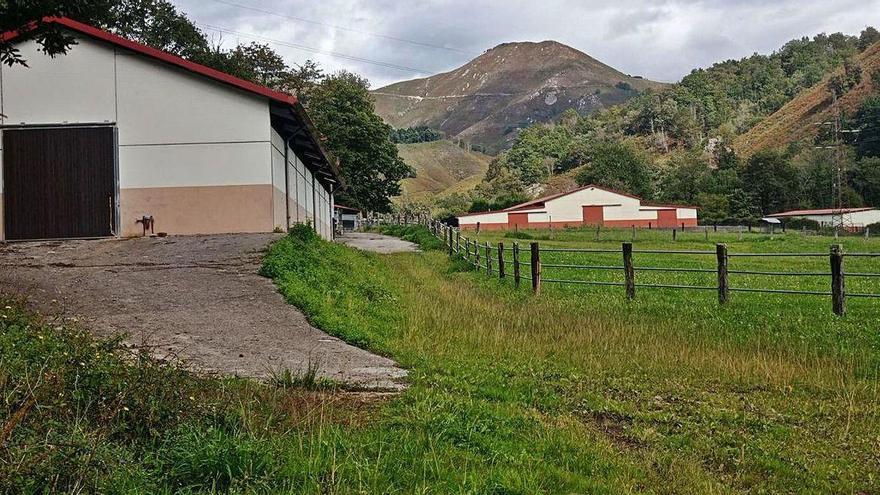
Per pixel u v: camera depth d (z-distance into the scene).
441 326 13.67
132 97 21.92
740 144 155.50
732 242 49.19
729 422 8.02
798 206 94.81
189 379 7.24
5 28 11.68
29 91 21.73
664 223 76.62
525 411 8.05
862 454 7.00
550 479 5.91
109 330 11.20
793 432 7.66
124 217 21.80
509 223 75.19
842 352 11.01
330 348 11.02
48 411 5.76
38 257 17.88
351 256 24.16
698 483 6.12
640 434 7.51
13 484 4.76
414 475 5.74
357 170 68.19
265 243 19.41
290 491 5.23
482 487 5.55
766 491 6.09
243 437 6.17
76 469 5.09
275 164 23.08
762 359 10.69
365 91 71.94
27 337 7.70
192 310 12.84
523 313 15.16
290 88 64.56
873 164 97.38
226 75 21.84
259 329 11.85
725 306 15.03
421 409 7.50
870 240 51.88
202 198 22.00
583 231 60.84
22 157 21.64
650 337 12.48
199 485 5.39
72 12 11.96
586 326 13.50
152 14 48.72
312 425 6.83
